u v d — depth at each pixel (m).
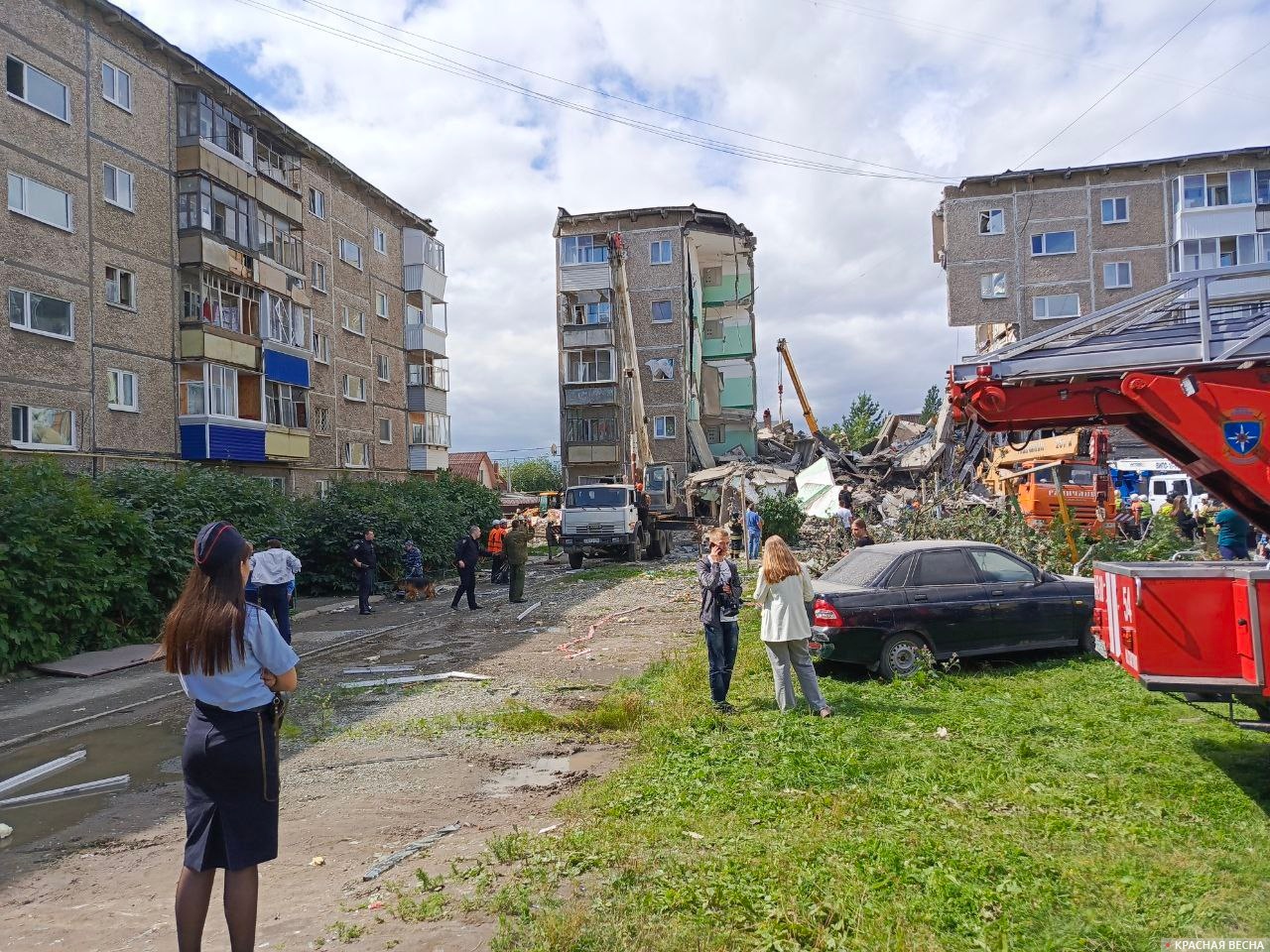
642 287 46.12
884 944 3.53
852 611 8.64
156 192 24.30
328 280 34.88
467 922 3.95
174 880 4.85
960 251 39.50
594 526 25.78
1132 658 4.99
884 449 43.38
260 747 3.31
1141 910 3.77
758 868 4.30
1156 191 37.97
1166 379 5.57
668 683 9.12
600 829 5.01
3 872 5.10
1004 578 9.32
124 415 22.92
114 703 10.05
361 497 23.11
